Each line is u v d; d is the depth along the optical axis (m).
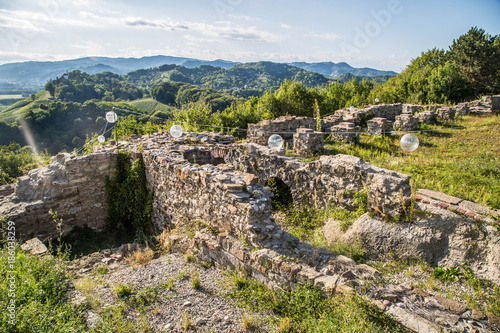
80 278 7.48
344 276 5.61
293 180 10.70
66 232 11.94
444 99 31.95
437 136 16.23
